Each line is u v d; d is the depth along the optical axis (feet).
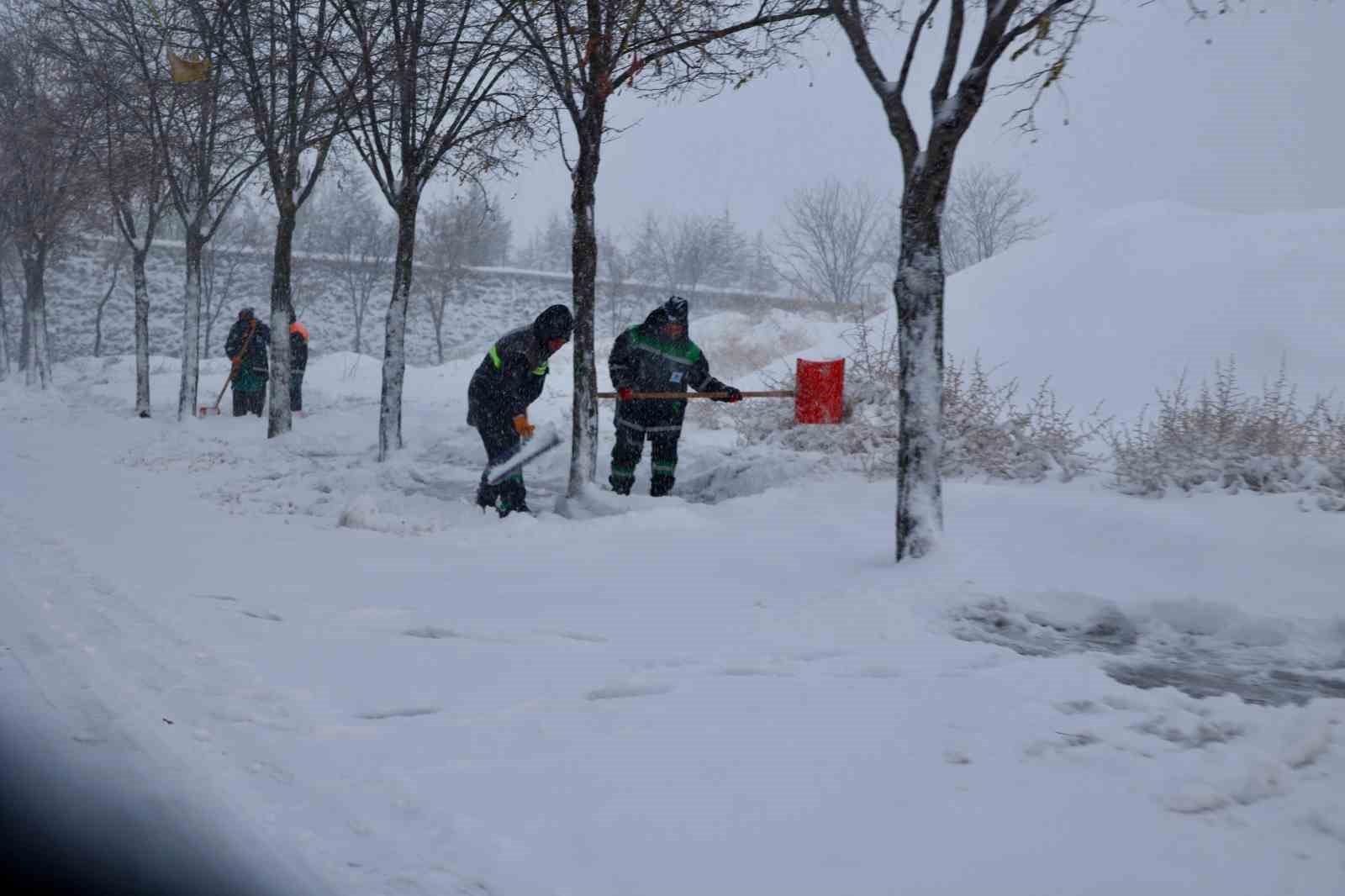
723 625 16.53
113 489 33.91
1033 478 29.58
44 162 83.20
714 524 25.45
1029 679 13.43
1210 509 23.73
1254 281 45.60
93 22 62.28
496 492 30.35
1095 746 11.23
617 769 10.53
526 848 8.73
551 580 20.10
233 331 65.31
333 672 13.71
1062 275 50.93
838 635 15.93
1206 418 30.22
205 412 66.54
